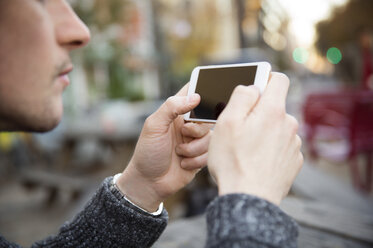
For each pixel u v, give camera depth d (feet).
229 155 1.62
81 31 1.59
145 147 2.43
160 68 48.75
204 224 3.76
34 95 1.44
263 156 1.59
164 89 49.14
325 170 12.43
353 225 3.48
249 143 1.61
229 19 60.64
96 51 32.01
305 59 112.98
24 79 1.41
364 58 13.09
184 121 2.61
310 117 11.82
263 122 1.65
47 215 11.36
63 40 1.54
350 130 9.93
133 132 12.96
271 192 1.54
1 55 1.37
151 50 48.01
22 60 1.40
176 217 8.96
